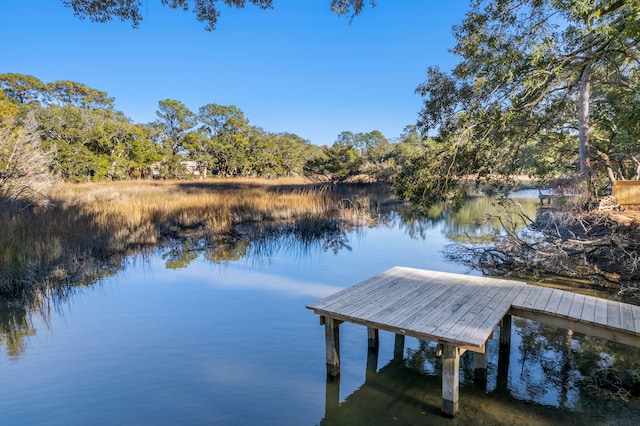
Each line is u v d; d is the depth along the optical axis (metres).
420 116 7.68
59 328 5.73
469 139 6.64
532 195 27.81
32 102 35.44
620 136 9.43
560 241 9.09
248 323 5.95
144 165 37.62
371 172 32.28
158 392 4.07
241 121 50.84
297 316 6.24
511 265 9.16
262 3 6.07
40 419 3.59
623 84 9.13
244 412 3.76
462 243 12.22
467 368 4.75
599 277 7.93
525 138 7.99
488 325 3.99
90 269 8.53
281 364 4.73
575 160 17.69
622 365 4.67
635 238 8.48
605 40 5.49
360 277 8.52
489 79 5.91
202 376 4.41
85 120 33.06
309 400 4.02
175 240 12.06
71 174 29.67
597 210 10.93
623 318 4.24
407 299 4.88
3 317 6.15
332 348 4.47
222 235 12.70
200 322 5.97
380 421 3.67
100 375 4.39
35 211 11.89
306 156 53.56
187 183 34.38
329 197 21.06
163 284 7.95
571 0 4.66
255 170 50.47
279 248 11.52
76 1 5.05
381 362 4.91
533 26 5.70
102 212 12.90
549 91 6.70
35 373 4.42
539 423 3.62
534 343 5.30
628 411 3.79
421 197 7.46
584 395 4.09
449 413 3.74
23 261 7.89
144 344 5.21
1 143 12.91
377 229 15.05
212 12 5.96
